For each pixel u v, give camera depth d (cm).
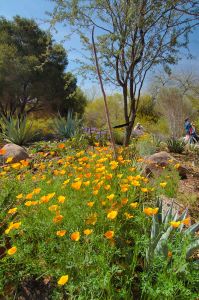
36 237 281
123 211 301
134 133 1330
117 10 611
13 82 2191
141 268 269
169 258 236
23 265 251
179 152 963
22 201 328
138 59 661
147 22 626
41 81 2303
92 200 324
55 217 264
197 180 582
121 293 213
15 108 2406
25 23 2370
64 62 2478
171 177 490
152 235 275
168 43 665
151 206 362
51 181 394
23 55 2328
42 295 254
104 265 221
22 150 662
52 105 2561
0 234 291
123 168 465
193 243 253
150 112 2341
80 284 220
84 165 455
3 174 400
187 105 2033
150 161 568
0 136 1012
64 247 254
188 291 215
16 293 252
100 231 282
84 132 981
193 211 410
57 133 1130
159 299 214
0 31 2381
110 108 2692
